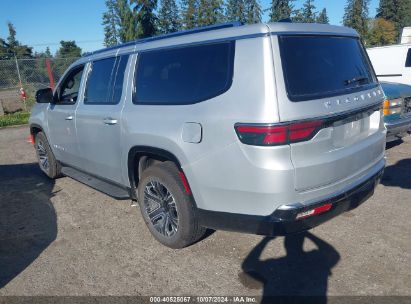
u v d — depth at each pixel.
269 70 2.53
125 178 3.86
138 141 3.40
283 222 2.57
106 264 3.29
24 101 14.41
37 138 5.83
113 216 4.30
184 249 3.46
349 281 2.87
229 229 2.88
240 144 2.59
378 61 10.91
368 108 3.14
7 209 4.68
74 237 3.83
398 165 5.55
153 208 3.60
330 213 2.80
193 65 3.05
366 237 3.49
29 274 3.19
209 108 2.79
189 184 3.01
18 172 6.42
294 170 2.51
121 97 3.75
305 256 3.24
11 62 15.57
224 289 2.86
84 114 4.27
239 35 2.74
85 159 4.54
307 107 2.56
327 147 2.71
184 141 2.95
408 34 18.66
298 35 2.75
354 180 3.02
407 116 5.98
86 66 4.47
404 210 4.01
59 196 5.06
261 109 2.49
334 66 2.98
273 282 2.92
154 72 3.41
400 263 3.06
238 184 2.67
